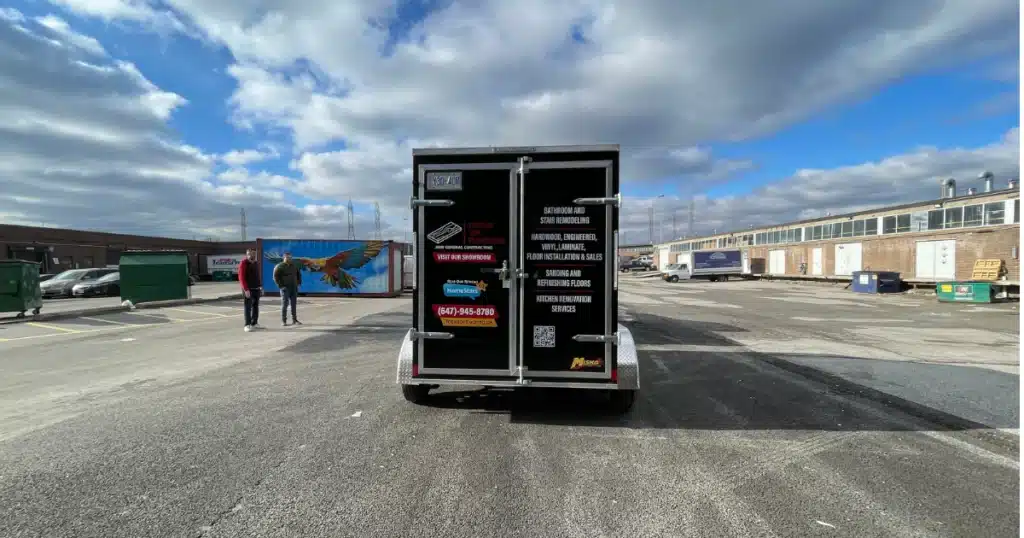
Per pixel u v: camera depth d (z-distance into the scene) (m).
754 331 10.98
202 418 4.56
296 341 9.21
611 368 4.43
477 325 4.54
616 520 2.78
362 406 4.98
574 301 4.43
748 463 3.61
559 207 4.39
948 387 5.86
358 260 24.00
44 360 7.38
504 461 3.61
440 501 2.99
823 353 8.20
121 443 3.91
